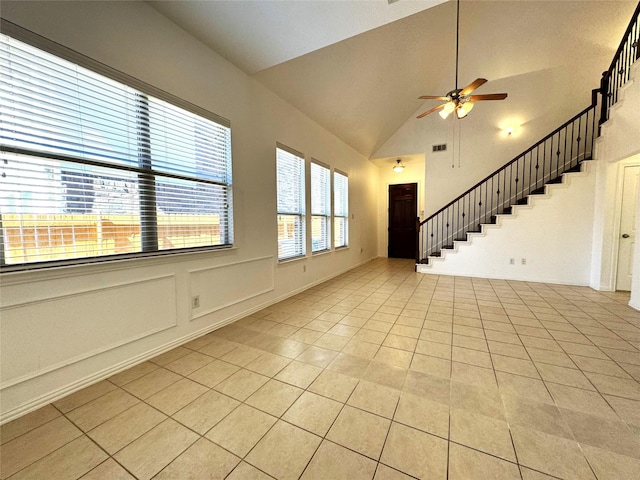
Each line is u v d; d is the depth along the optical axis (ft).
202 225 9.01
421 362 7.10
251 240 10.87
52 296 5.62
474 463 4.16
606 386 5.99
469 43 16.39
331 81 12.53
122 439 4.69
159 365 7.05
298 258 13.87
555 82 16.97
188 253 8.34
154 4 7.19
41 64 5.40
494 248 16.74
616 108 11.90
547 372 6.56
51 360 5.63
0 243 5.11
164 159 7.79
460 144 19.75
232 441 4.64
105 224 6.57
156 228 7.65
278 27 8.16
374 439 4.65
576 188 14.58
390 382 6.25
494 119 18.67
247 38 8.55
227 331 9.21
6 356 5.09
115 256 6.70
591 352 7.48
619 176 12.96
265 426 4.96
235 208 10.05
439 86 18.70
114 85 6.59
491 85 18.30
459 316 10.42
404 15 7.97
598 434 4.68
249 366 6.98
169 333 7.91
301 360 7.27
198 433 4.82
